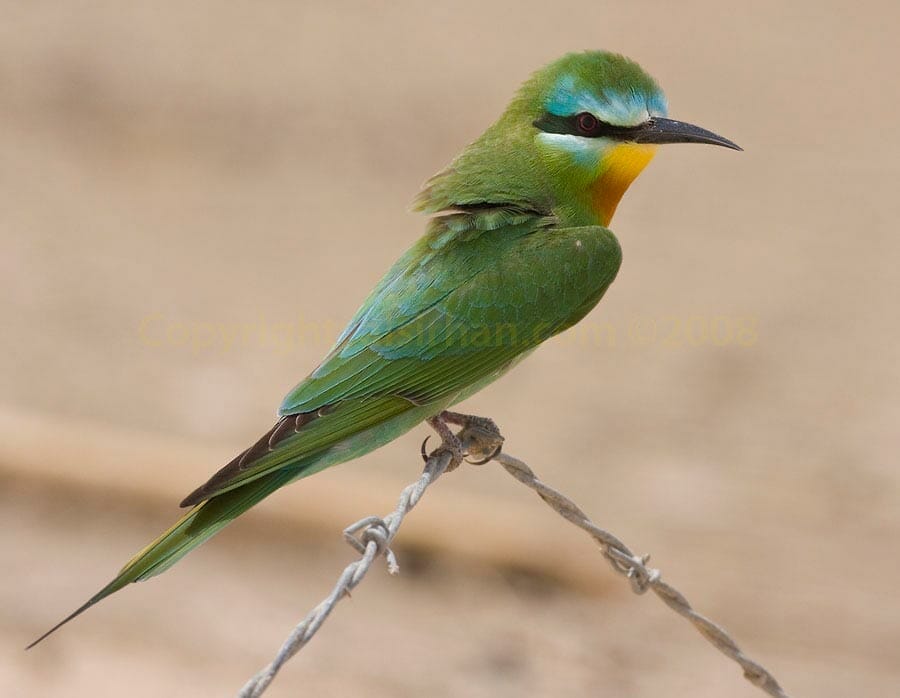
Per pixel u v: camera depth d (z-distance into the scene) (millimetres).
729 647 5941
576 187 7641
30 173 17188
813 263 15883
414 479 11406
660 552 10812
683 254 15977
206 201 16938
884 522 11273
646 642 10023
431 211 7414
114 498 11172
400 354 6969
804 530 11164
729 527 11172
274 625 9984
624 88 7578
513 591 10516
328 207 16906
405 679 9516
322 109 19188
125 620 9914
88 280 14914
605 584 10547
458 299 7109
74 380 12984
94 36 20703
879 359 13875
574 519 5793
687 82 20562
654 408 12945
